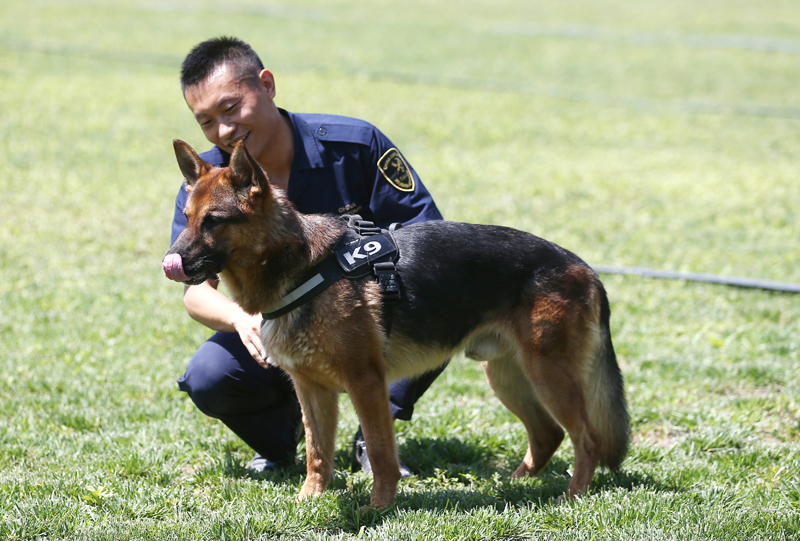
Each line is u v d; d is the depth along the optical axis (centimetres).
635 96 2700
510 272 550
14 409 723
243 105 575
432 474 626
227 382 593
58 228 1348
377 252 532
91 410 723
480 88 2728
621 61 3198
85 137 1948
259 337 558
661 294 1076
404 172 630
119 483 571
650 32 3747
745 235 1370
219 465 621
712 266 1198
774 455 630
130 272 1162
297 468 626
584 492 550
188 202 511
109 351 866
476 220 1440
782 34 3631
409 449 657
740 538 472
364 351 523
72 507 523
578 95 2695
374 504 535
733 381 795
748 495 545
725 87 2797
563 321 545
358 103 2409
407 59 3097
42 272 1141
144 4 3894
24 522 497
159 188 1616
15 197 1502
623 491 544
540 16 4188
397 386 631
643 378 808
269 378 604
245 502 542
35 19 3394
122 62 2791
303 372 540
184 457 639
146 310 999
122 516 521
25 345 880
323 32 3516
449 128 2228
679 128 2325
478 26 3847
